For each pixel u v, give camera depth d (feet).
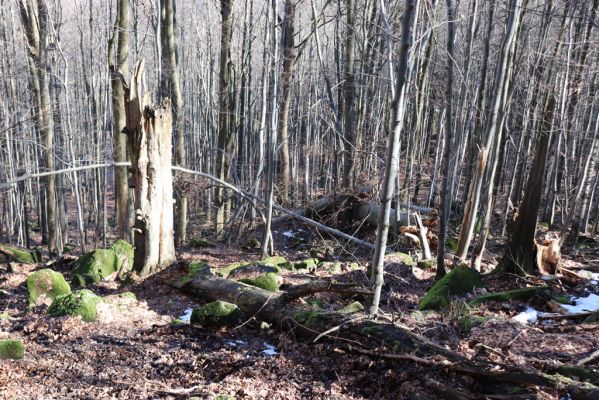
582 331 20.93
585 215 58.90
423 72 46.52
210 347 20.10
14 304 27.63
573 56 50.39
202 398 15.24
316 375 16.89
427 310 25.55
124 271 34.58
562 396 13.47
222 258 43.16
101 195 69.46
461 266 29.37
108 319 23.89
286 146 56.44
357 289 19.54
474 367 14.67
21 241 75.51
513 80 34.81
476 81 50.70
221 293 25.32
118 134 43.47
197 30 92.84
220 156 57.93
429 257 40.14
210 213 82.43
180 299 27.66
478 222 52.11
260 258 42.01
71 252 64.69
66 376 17.38
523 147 63.72
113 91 42.96
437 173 56.34
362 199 49.39
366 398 15.25
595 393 13.21
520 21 37.68
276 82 38.55
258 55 78.59
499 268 32.30
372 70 55.21
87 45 86.74
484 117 41.81
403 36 17.01
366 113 65.57
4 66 67.82
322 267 37.65
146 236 32.42
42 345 20.68
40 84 55.93
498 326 20.01
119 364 18.58
